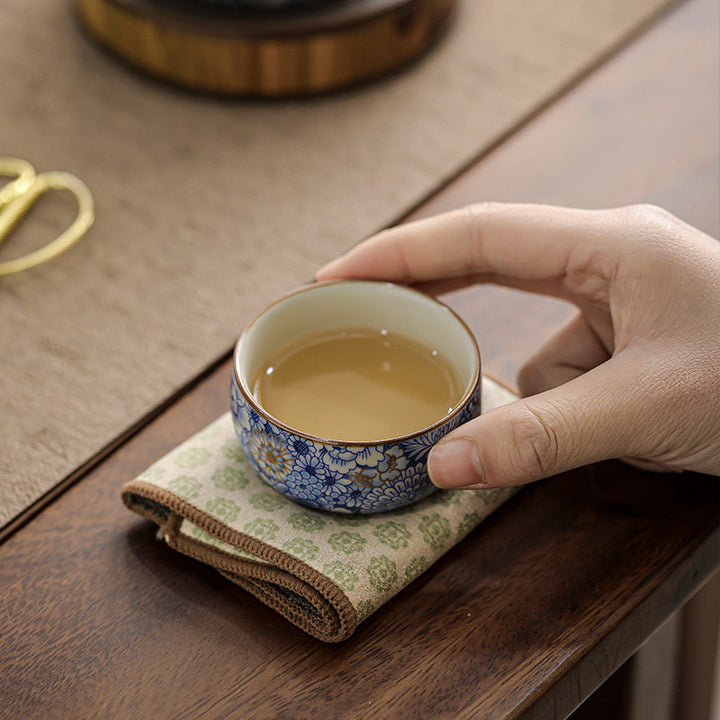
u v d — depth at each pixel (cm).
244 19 74
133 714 50
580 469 57
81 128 73
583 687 52
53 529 55
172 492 54
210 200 69
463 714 50
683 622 75
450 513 54
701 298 54
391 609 53
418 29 78
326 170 71
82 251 66
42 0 84
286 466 52
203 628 52
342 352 56
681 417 52
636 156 70
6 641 52
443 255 58
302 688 51
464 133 73
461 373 54
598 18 82
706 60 76
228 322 63
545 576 54
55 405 59
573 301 59
